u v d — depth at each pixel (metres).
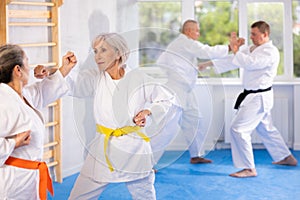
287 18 7.26
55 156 5.62
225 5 7.37
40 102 3.38
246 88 5.79
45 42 5.52
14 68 3.06
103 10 6.45
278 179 5.68
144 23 7.42
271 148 6.25
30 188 3.10
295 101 7.05
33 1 5.32
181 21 7.31
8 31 4.95
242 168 6.11
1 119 2.96
